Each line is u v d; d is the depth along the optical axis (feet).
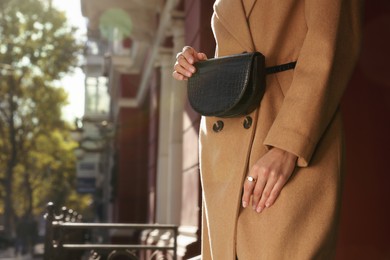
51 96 113.29
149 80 50.37
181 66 7.22
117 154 66.69
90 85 145.48
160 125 36.42
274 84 6.78
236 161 6.69
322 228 6.33
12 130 112.88
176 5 29.60
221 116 6.84
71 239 24.45
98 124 88.69
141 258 37.22
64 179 172.45
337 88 6.52
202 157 7.14
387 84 15.75
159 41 35.78
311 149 6.25
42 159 138.51
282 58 6.85
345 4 6.71
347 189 15.83
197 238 21.84
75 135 114.93
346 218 15.70
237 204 6.50
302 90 6.33
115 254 17.99
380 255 15.49
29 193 145.79
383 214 15.53
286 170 6.25
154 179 41.45
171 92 34.50
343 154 6.81
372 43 15.98
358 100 15.99
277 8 6.87
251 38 6.97
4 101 111.14
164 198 36.37
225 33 7.23
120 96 64.18
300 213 6.28
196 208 22.24
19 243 106.73
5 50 107.45
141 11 37.19
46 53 108.58
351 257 15.61
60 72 110.01
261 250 6.25
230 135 6.84
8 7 106.42
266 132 6.61
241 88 6.61
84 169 167.02
